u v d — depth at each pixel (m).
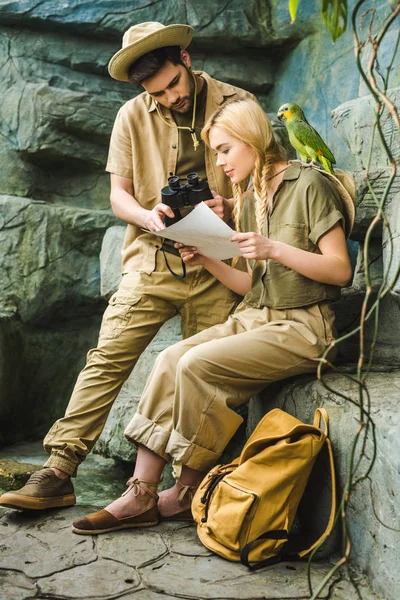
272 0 4.29
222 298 2.94
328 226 2.42
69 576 2.14
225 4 4.27
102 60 4.28
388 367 2.80
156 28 2.72
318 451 2.26
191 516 2.62
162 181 2.88
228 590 2.06
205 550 2.35
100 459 3.76
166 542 2.41
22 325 4.14
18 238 4.09
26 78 4.19
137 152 2.91
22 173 4.23
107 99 4.25
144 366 3.72
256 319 2.60
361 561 2.15
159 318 2.90
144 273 2.88
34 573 2.16
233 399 2.52
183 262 2.73
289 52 4.34
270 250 2.35
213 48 4.39
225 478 2.29
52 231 4.14
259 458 2.24
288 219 2.51
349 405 2.27
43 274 4.13
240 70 4.41
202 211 2.29
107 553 2.31
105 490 3.27
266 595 2.03
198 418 2.47
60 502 2.69
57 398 4.28
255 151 2.50
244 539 2.22
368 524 2.10
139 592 2.04
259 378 2.50
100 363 2.77
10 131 4.18
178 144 2.87
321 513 2.37
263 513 2.22
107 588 2.07
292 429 2.25
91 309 4.32
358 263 3.17
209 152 2.87
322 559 2.31
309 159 3.11
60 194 4.36
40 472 2.69
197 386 2.46
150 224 2.66
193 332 2.97
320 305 2.56
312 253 2.39
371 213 2.95
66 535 2.46
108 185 4.40
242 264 2.95
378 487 2.04
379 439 2.04
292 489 2.24
